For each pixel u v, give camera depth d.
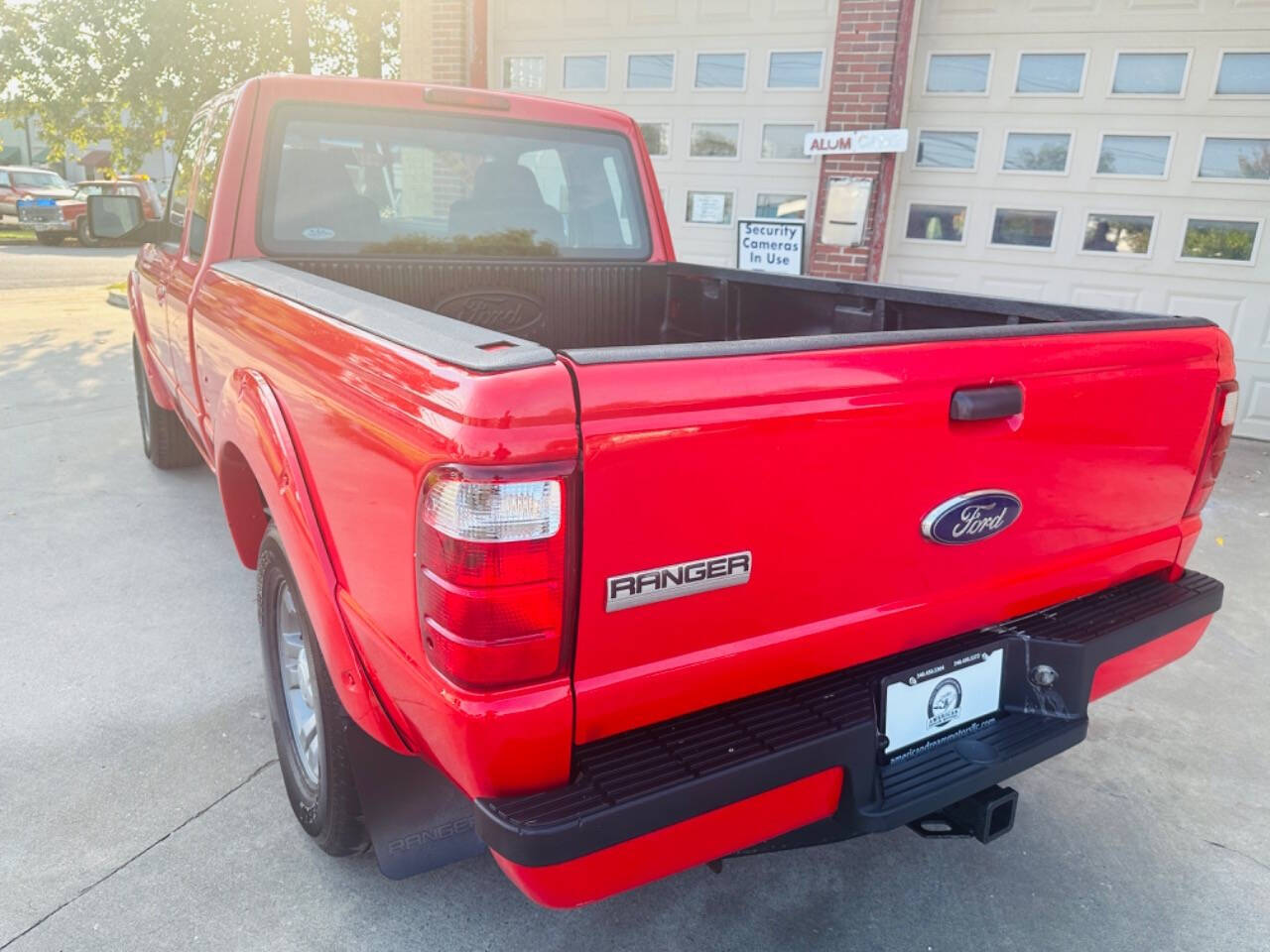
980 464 1.86
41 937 2.12
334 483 1.82
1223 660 3.64
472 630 1.41
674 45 7.79
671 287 3.92
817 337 1.65
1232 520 5.11
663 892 2.37
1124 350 2.03
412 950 2.13
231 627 3.59
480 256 3.50
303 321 2.09
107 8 10.88
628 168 3.80
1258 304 6.40
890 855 2.53
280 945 2.13
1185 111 6.30
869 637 1.84
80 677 3.20
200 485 5.19
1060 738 2.04
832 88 7.05
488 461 1.35
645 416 1.44
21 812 2.53
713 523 1.55
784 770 1.63
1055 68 6.59
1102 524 2.16
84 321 10.74
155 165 35.50
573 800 1.50
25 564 4.09
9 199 24.00
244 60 10.86
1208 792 2.83
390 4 11.17
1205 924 2.30
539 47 8.38
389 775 2.05
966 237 7.12
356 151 3.20
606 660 1.53
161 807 2.58
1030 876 2.46
